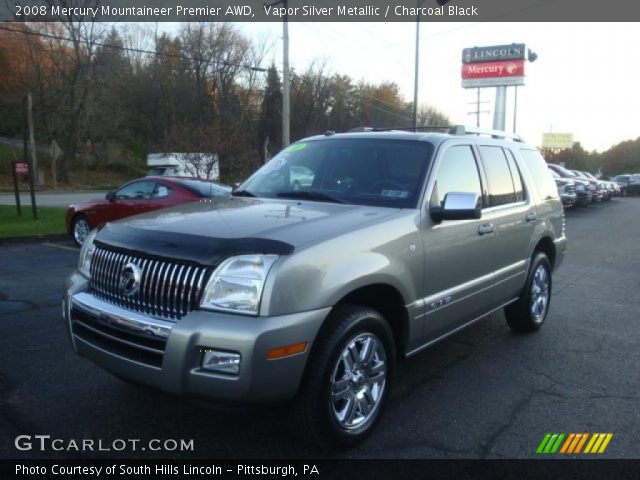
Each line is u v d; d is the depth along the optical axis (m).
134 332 2.90
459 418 3.71
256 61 54.22
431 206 3.82
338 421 3.12
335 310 3.13
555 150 87.62
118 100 50.69
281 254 2.82
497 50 38.06
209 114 53.22
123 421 3.56
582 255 11.14
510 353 5.03
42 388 4.03
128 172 52.94
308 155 4.54
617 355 5.01
